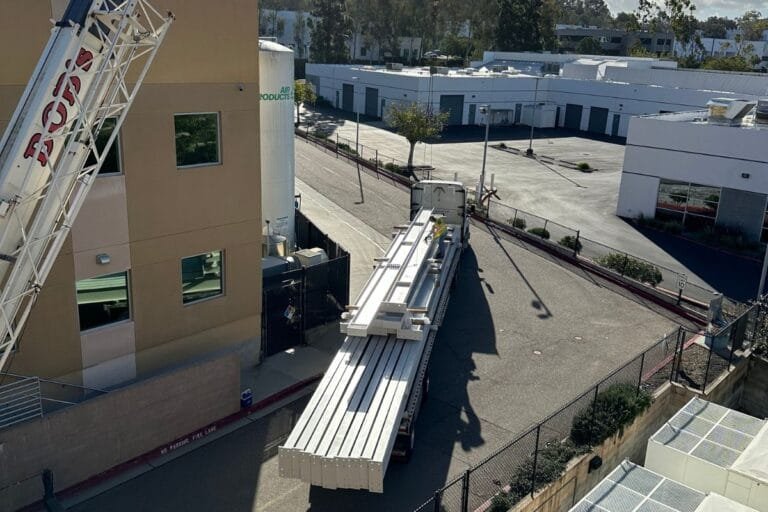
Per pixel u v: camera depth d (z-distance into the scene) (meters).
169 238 16.64
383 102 70.50
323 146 54.28
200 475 14.47
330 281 21.30
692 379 19.53
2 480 12.61
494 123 71.19
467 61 109.62
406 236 21.73
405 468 15.01
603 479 15.16
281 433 16.16
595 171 49.59
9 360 14.32
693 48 114.12
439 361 20.30
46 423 13.05
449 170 47.56
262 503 13.70
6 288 10.25
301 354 20.12
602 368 20.23
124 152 15.31
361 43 121.88
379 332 15.75
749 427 16.61
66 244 14.71
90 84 10.84
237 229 18.08
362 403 13.27
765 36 155.62
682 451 15.45
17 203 9.89
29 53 13.48
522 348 21.39
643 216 36.47
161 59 15.50
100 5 10.55
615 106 66.56
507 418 17.25
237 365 16.38
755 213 32.38
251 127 17.75
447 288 22.12
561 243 31.48
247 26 17.00
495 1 115.12
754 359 21.22
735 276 28.41
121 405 14.19
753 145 31.70
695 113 39.75
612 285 27.34
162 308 16.94
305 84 68.38
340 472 11.71
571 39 129.75
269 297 19.50
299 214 28.91
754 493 14.41
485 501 13.83
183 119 16.36
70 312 15.12
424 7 117.31
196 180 16.86
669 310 25.08
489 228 34.56
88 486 13.82
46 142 10.23
